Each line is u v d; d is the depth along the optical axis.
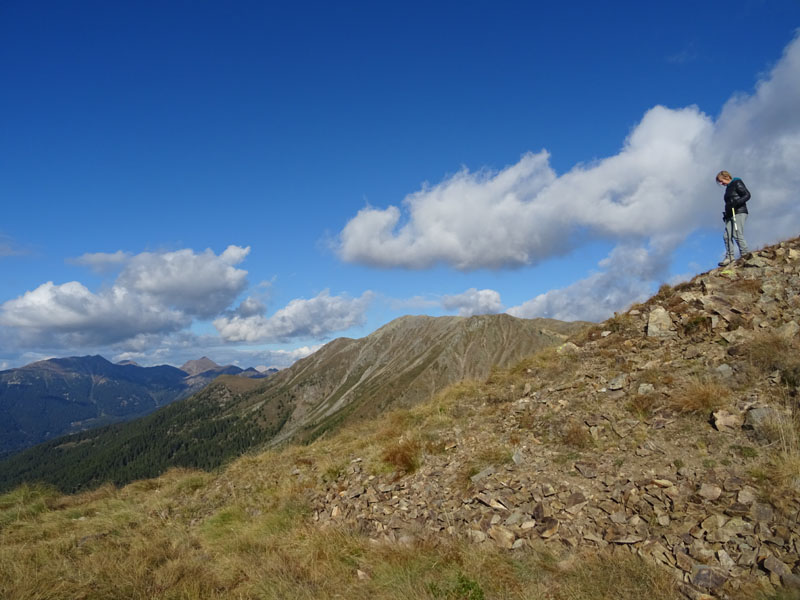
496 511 7.00
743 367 7.82
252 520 8.38
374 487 8.23
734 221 10.48
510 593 5.48
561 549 6.16
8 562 7.59
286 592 6.34
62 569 7.40
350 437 10.88
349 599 6.03
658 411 7.71
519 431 8.32
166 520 9.06
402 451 8.60
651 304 10.58
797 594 4.59
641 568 5.46
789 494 5.74
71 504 10.48
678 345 9.01
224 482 9.99
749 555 5.20
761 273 9.67
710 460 6.80
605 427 7.78
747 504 5.86
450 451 8.45
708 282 10.05
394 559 6.64
